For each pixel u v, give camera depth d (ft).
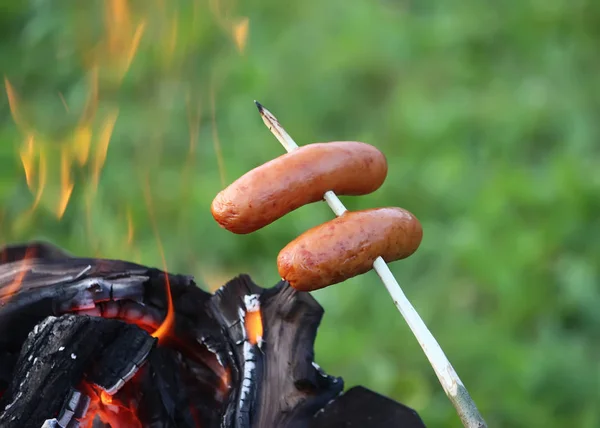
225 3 8.44
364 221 2.70
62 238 5.19
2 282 2.91
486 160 6.75
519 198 6.06
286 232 5.75
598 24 8.48
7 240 5.10
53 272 2.95
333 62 7.97
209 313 2.91
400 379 4.60
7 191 5.33
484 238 5.73
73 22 7.04
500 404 4.58
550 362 4.76
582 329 5.18
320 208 6.01
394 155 6.88
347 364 4.73
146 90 7.13
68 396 2.67
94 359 2.70
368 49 8.32
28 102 6.48
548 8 8.71
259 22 8.65
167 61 7.36
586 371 4.75
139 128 6.58
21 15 7.40
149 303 2.91
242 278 2.91
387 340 4.99
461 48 8.41
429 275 5.61
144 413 2.79
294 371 2.80
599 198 5.98
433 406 4.49
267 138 6.84
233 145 6.68
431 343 2.66
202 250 5.60
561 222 5.81
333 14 8.90
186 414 2.87
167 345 2.95
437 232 5.95
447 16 8.98
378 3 9.42
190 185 6.04
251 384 2.77
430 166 6.60
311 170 2.71
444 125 7.10
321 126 7.39
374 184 2.82
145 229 5.53
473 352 4.89
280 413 2.77
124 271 2.94
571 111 7.18
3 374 2.80
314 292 5.35
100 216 5.27
